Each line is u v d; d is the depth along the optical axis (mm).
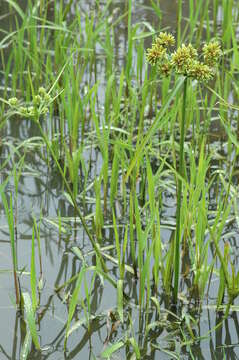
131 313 3836
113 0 8984
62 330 3678
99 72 7031
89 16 8242
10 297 3777
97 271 3725
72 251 4418
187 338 3660
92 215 4812
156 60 3484
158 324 3744
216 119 6246
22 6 8586
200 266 4016
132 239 4105
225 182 5141
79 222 4762
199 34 7160
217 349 3596
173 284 4102
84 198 4777
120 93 5309
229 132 4188
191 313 3859
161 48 3469
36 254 4363
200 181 3920
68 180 5340
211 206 4992
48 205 4980
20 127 6137
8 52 7445
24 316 3748
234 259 4363
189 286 4098
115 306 3889
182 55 3330
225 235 4613
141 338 3641
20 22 8141
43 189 5199
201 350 3584
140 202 5016
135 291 4059
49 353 3504
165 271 3918
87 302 3732
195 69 3361
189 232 4035
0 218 4766
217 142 5875
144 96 5270
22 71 6293
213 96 5535
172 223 4758
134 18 8367
